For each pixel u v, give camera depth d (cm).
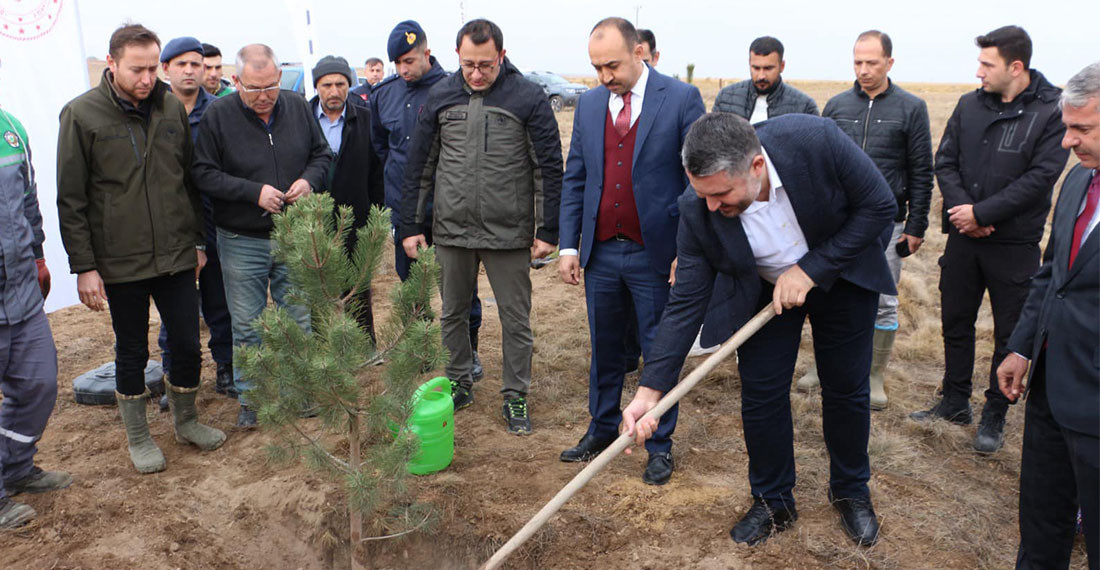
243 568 329
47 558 310
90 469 376
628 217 345
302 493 354
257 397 295
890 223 271
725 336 295
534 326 593
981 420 403
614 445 273
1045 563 261
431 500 346
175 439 410
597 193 349
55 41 536
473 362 489
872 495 348
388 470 290
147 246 350
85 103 334
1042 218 381
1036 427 252
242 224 391
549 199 389
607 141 346
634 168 336
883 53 408
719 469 376
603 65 326
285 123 404
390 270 754
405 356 289
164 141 355
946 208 405
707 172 235
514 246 391
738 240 266
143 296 362
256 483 366
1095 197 227
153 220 351
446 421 368
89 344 560
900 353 543
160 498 355
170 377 387
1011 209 371
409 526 325
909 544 312
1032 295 267
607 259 356
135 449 378
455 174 385
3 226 308
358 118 463
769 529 317
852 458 315
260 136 394
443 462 371
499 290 407
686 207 271
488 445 402
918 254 810
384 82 501
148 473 374
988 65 376
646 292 353
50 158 548
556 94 2742
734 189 241
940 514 333
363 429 408
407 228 416
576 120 366
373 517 336
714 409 450
